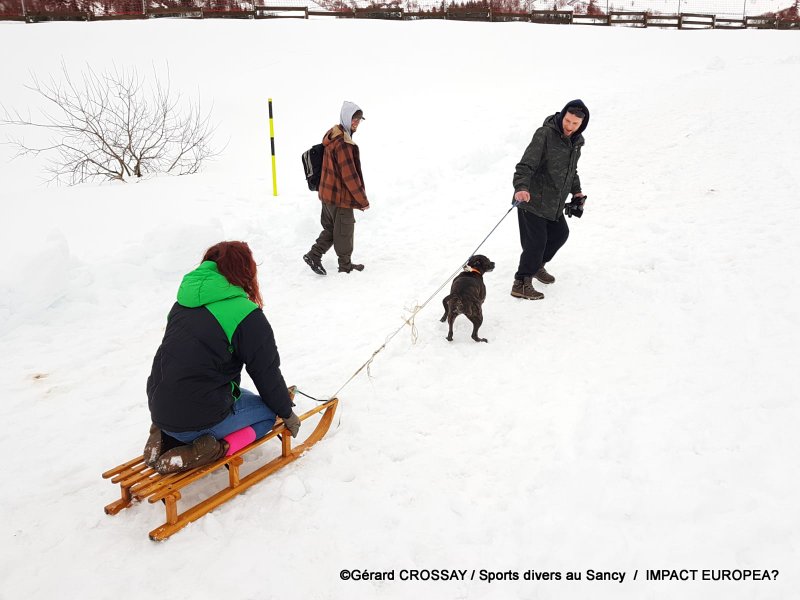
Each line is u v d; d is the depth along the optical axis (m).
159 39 19.72
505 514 2.95
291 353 4.72
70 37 19.77
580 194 5.19
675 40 19.98
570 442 3.42
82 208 8.23
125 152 10.63
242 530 2.88
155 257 6.22
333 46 19.31
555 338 4.62
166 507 2.81
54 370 4.55
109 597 2.53
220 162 11.07
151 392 2.88
